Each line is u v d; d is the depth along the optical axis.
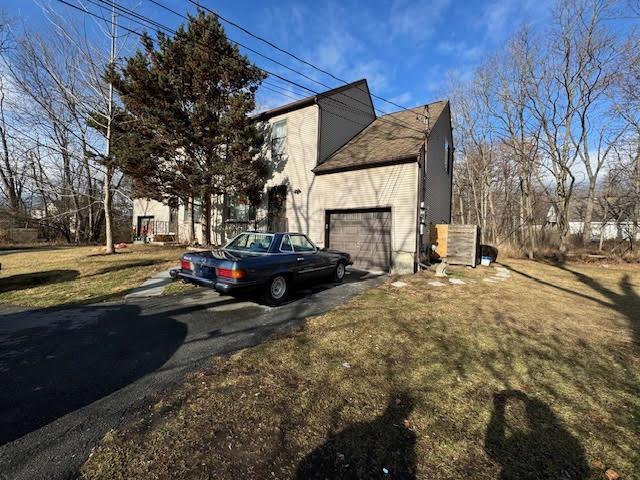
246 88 12.84
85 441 2.25
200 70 11.45
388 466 2.05
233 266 5.11
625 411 2.83
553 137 18.62
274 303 5.90
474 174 26.98
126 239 27.19
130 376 3.23
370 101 15.65
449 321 5.16
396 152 10.71
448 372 3.43
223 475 1.94
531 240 17.41
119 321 4.99
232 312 5.50
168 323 4.91
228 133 11.77
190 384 3.07
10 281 7.75
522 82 19.09
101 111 12.70
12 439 2.26
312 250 7.15
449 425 2.52
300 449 2.19
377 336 4.40
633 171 17.14
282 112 13.47
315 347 3.99
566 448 2.30
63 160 20.67
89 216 25.19
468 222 31.08
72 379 3.17
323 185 12.14
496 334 4.65
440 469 2.04
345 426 2.46
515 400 2.93
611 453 2.27
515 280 9.27
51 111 15.56
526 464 2.12
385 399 2.86
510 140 21.14
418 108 15.32
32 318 5.14
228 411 2.62
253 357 3.67
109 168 12.52
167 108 11.32
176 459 2.07
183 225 18.12
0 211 22.14
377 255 10.72
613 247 16.80
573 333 4.88
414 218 9.96
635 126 15.74
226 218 15.51
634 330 5.14
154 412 2.60
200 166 12.60
